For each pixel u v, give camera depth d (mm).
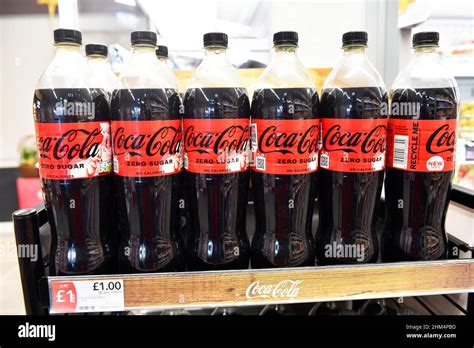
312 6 1347
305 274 618
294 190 679
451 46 1438
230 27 1337
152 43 690
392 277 630
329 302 925
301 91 665
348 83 725
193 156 682
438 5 1388
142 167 649
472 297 730
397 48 1084
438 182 692
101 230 699
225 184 679
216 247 705
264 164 686
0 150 2121
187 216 760
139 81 683
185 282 606
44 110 631
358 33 699
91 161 658
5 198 2061
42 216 751
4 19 1976
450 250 795
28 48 2016
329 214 730
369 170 682
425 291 637
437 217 719
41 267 664
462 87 1509
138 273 640
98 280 602
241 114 682
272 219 706
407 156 700
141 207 667
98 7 1591
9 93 2068
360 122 664
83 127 640
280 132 660
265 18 1351
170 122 659
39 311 656
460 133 1423
